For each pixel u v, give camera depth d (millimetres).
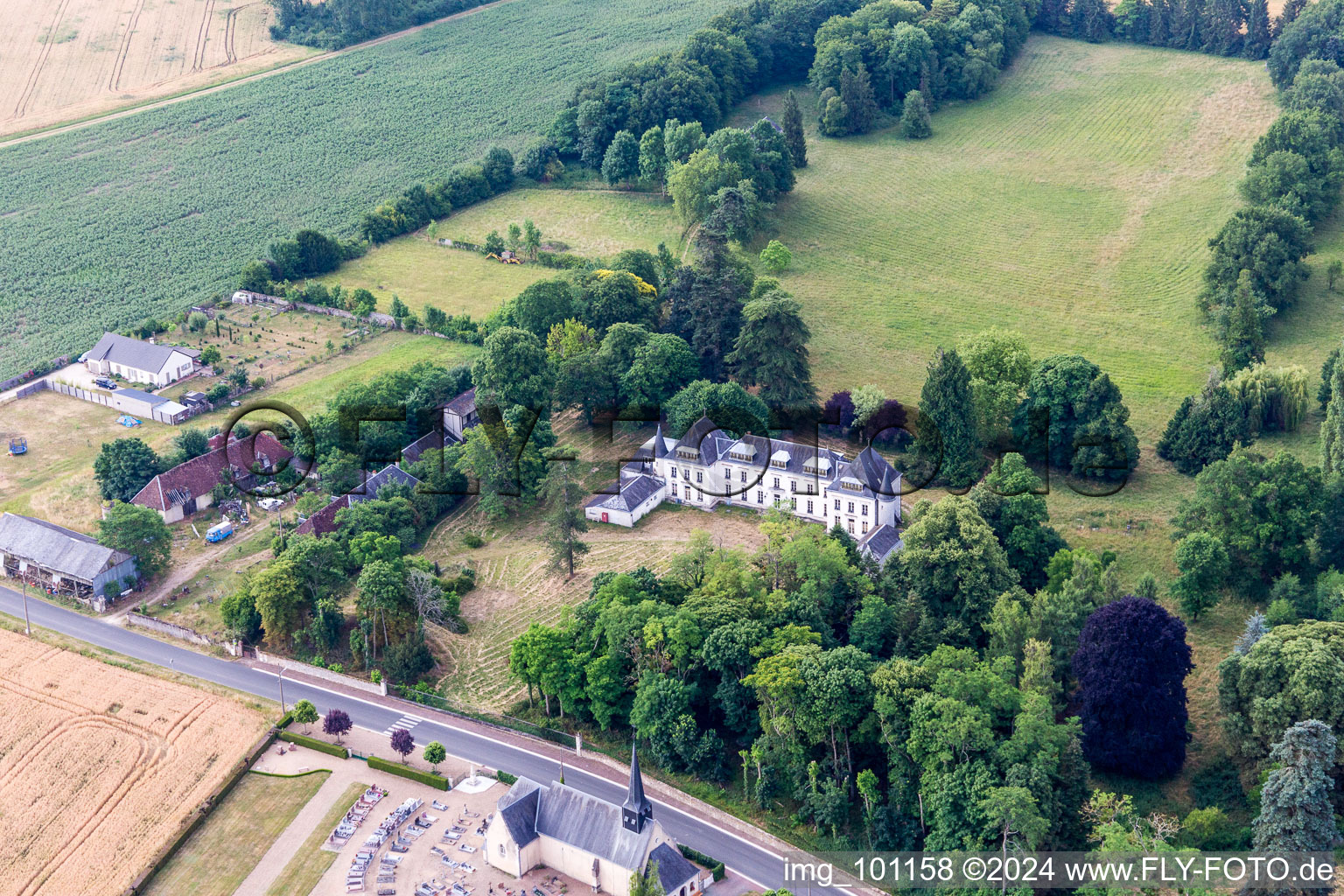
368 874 162000
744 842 166875
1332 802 159125
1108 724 171625
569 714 190000
